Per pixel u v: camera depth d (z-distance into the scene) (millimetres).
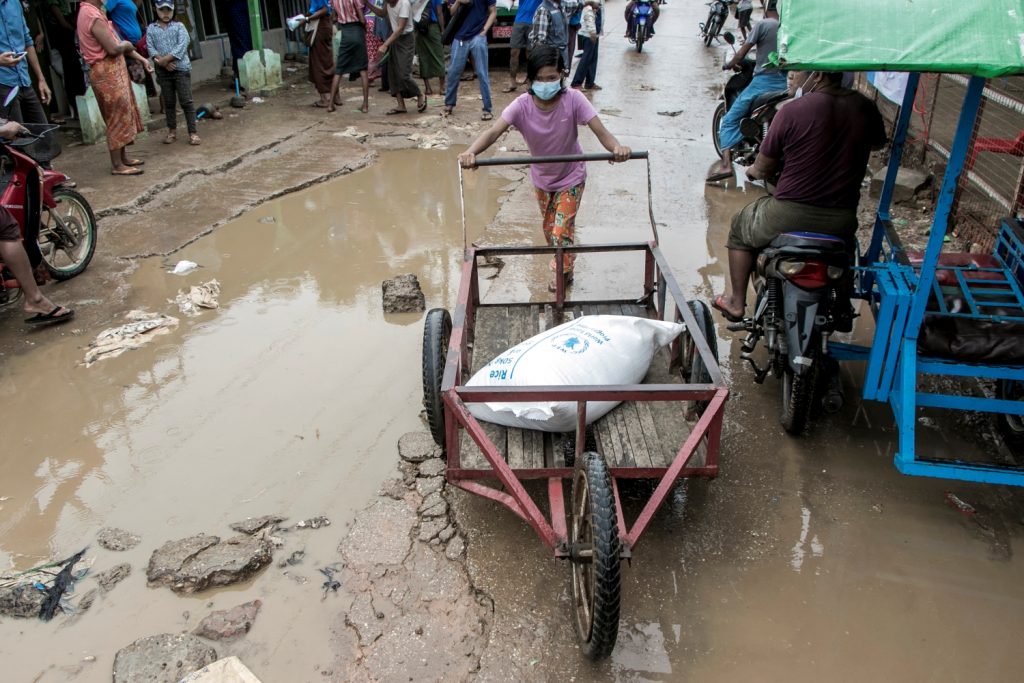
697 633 2883
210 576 3082
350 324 5156
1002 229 4074
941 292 3631
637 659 2771
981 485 3656
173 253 6246
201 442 3973
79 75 9656
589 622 2607
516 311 4531
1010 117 6051
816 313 3605
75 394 4406
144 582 3117
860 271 4074
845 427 4090
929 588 3090
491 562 3182
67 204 5750
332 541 3318
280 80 12023
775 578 3131
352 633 2881
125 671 2697
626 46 15711
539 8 9898
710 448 3027
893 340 3383
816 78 3770
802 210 3758
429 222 6922
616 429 3367
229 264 6066
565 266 5176
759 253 4113
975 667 2760
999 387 3863
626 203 7281
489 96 10102
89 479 3717
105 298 5492
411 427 4066
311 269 5996
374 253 6285
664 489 2793
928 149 7246
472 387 2967
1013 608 3004
